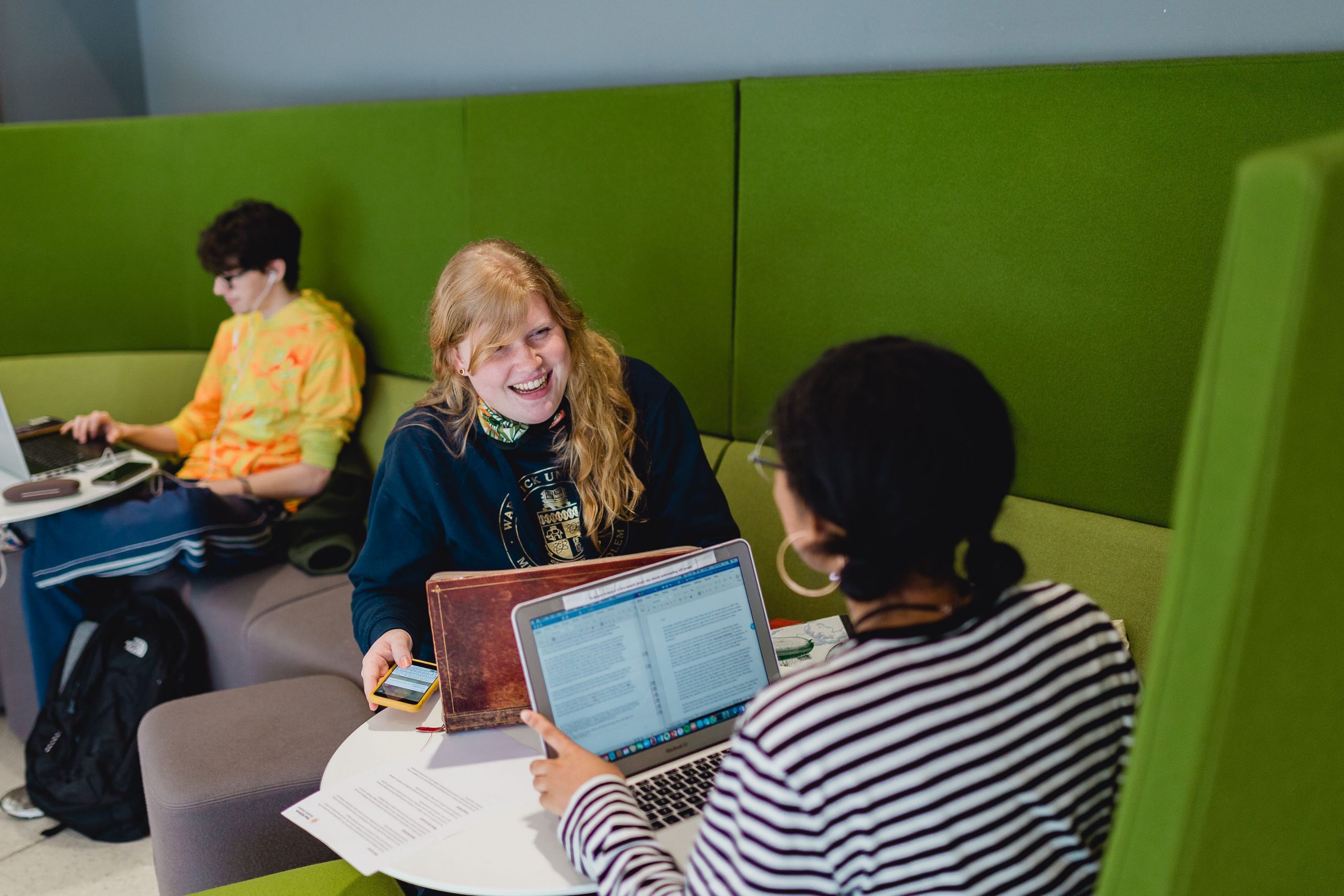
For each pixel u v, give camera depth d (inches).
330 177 123.7
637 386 68.1
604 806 41.6
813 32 89.7
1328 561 30.5
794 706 31.9
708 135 91.0
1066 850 33.8
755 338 92.4
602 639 48.7
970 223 76.9
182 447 118.9
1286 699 31.5
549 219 105.5
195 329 139.7
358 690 85.0
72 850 93.0
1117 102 68.4
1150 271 69.4
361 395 120.3
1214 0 69.4
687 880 35.3
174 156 134.1
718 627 51.2
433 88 123.3
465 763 52.4
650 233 97.9
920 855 31.4
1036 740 33.1
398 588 64.1
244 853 72.5
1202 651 29.2
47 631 102.3
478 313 59.8
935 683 32.4
